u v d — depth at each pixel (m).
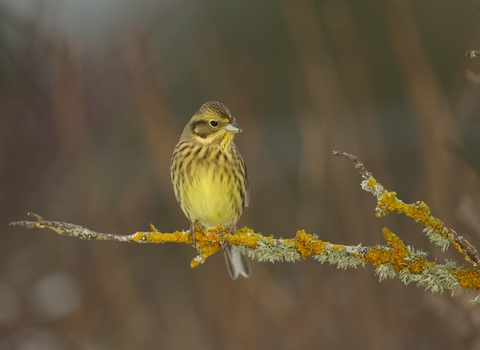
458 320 9.22
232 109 12.70
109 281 12.18
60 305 12.30
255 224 13.02
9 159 12.90
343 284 11.07
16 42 13.23
